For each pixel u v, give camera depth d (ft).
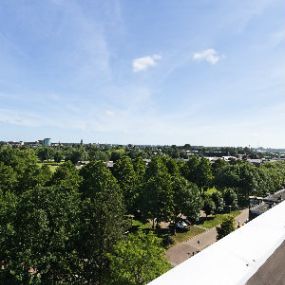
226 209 231.30
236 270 12.35
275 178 295.07
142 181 220.84
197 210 183.73
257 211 105.60
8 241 88.74
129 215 186.19
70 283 101.35
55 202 96.22
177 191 185.37
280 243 15.44
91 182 183.01
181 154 630.33
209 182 301.02
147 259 82.12
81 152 464.65
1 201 111.34
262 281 12.28
